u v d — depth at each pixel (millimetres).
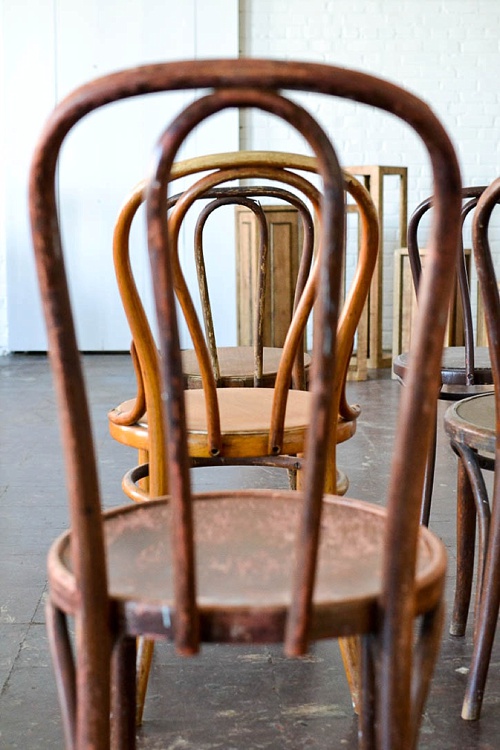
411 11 6086
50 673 1621
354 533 967
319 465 685
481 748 1359
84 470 739
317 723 1438
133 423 1490
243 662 1668
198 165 1292
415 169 6199
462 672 1617
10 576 2092
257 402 1646
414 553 755
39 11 5883
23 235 6008
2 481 2957
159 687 1569
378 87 639
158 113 5961
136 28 5918
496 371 1277
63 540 946
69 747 835
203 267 1983
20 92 5926
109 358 5883
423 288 707
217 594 797
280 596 791
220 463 1457
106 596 772
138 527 1000
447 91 6156
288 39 6105
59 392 720
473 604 1919
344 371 1339
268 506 1074
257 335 2006
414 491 736
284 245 4797
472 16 6090
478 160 6223
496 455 1332
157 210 659
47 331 709
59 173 5969
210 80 624
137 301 1303
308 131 634
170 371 680
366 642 805
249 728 1424
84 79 5953
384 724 772
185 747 1367
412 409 721
